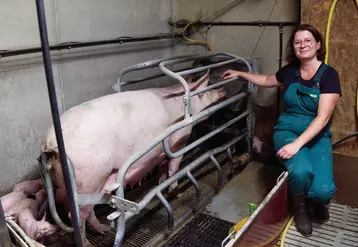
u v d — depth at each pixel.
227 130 2.61
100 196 1.34
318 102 1.80
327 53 2.13
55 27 2.04
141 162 1.72
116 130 1.54
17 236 1.38
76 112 1.50
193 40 2.92
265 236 1.56
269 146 2.71
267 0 2.52
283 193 1.71
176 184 2.12
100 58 2.37
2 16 1.77
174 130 1.58
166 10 2.93
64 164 1.04
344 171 2.26
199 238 1.80
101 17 2.32
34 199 1.72
